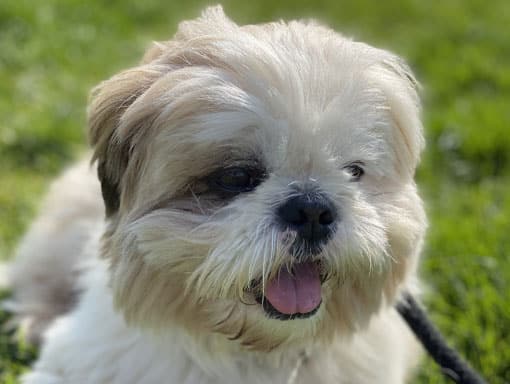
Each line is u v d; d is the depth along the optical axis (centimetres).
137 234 62
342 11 194
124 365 69
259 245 60
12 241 95
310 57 62
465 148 115
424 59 157
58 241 86
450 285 86
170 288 64
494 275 85
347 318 66
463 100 135
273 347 65
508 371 78
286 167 62
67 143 114
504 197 101
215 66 62
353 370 70
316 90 61
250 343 65
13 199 100
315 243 61
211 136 61
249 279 61
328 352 69
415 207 66
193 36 65
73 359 70
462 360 71
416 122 66
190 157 62
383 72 65
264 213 61
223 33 64
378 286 65
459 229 93
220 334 65
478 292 84
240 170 62
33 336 83
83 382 70
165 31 169
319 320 65
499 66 152
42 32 152
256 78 61
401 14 191
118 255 65
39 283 86
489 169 111
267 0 200
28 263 87
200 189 62
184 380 68
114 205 67
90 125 66
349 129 62
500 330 81
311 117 61
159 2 185
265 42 63
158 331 66
